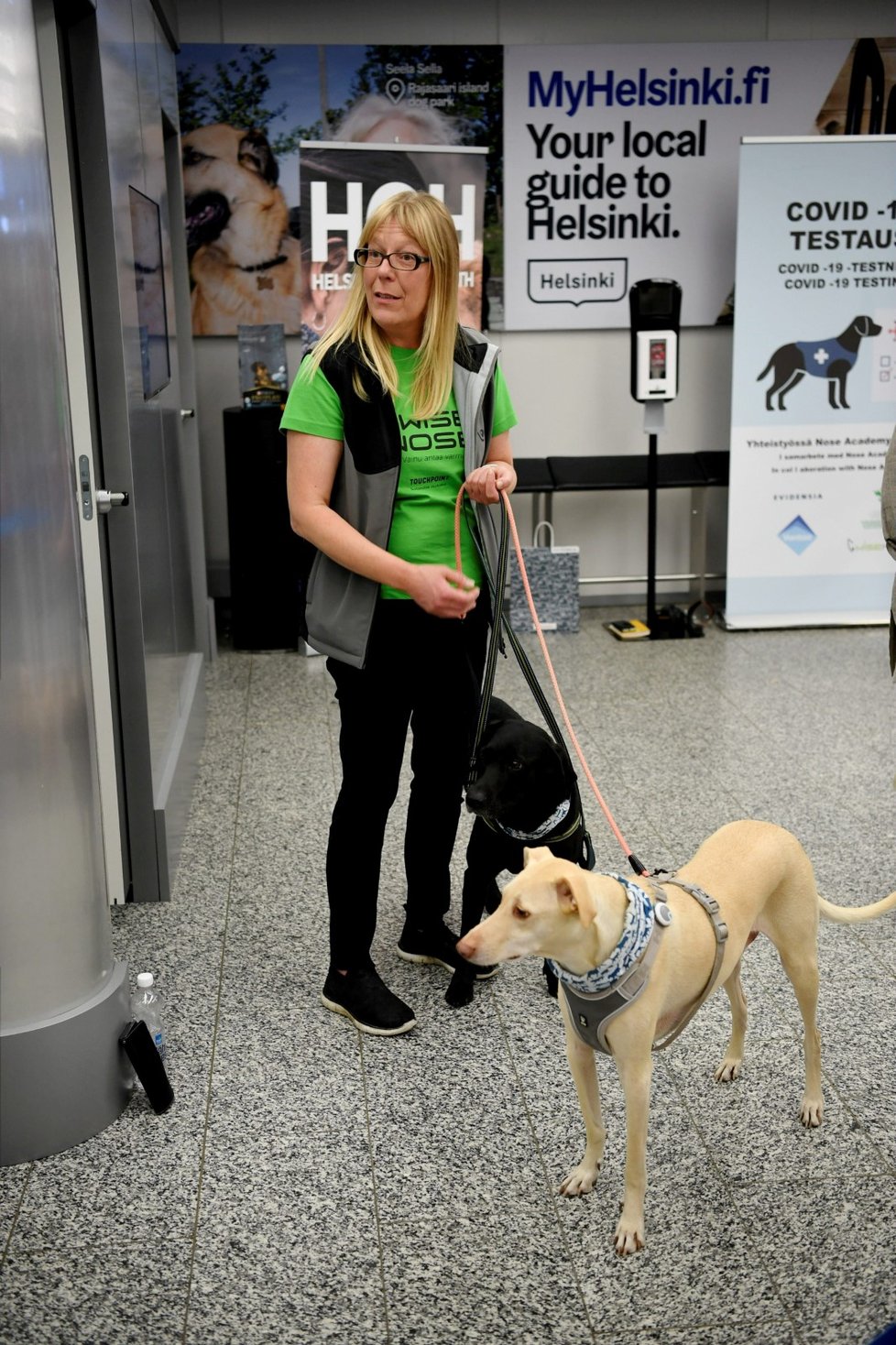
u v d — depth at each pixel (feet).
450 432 8.02
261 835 12.12
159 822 10.61
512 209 19.84
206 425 20.47
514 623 19.58
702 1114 7.73
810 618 19.49
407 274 7.55
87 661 7.39
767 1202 6.93
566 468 20.18
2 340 6.68
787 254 18.25
